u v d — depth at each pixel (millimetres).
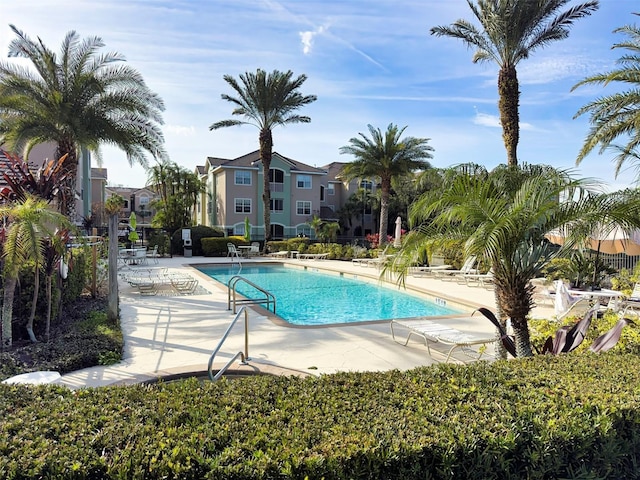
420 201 5977
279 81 26922
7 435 2236
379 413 2650
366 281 17688
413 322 7449
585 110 13883
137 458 2031
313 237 39500
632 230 5137
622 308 9836
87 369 5648
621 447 2723
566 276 11969
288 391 3014
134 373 5488
